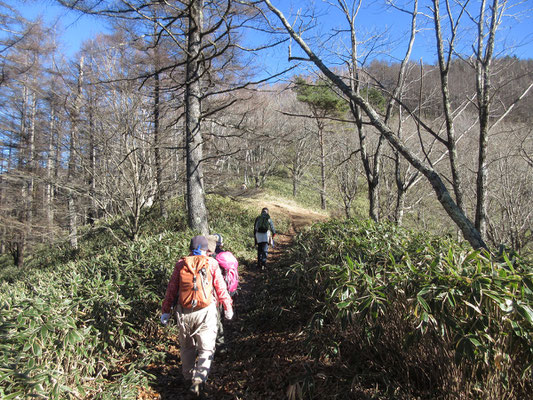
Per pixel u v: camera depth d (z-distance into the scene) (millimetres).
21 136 14516
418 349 2877
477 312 2363
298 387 3033
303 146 27328
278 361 3869
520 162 9031
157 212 15906
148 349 4180
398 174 7789
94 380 3396
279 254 11305
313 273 4664
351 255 4086
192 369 3496
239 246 11750
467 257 2611
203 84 11055
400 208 7754
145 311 4512
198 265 3523
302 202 28922
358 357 3367
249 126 10500
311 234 7512
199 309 3453
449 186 12719
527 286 2332
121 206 9680
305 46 3934
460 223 3158
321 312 3590
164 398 3457
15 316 2982
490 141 9875
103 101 9195
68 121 9836
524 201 8922
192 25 9039
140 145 9203
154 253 5746
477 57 3738
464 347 2271
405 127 12203
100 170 9516
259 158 17016
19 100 16531
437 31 3834
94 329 3572
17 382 2523
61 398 2889
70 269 6039
